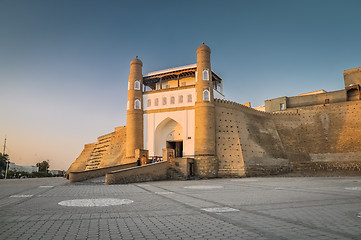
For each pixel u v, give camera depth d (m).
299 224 5.10
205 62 31.31
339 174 29.59
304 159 34.03
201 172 27.58
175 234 4.37
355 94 37.94
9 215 6.04
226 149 29.73
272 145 34.62
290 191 11.77
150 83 38.25
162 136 33.69
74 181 19.62
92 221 5.38
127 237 4.19
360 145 32.19
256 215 6.01
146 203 7.95
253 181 20.38
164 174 23.36
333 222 5.28
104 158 41.41
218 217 5.78
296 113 39.00
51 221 5.38
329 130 35.75
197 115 30.03
